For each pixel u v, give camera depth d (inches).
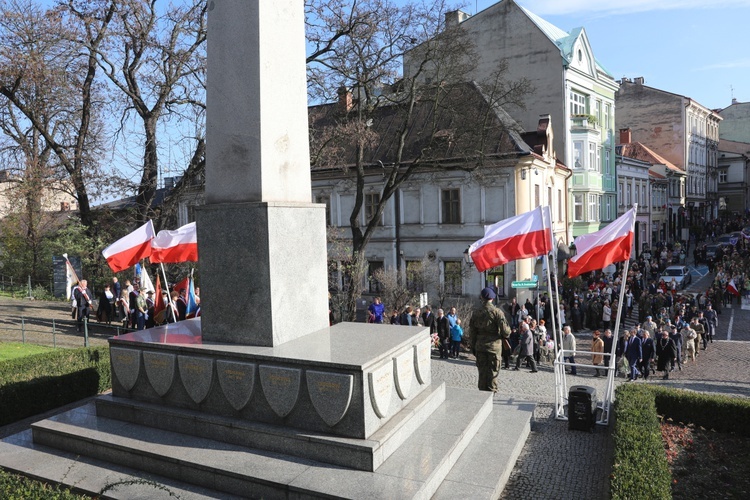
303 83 346.6
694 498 314.8
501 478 287.7
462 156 1036.5
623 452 292.2
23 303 1062.4
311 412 281.7
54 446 317.4
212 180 327.9
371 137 932.0
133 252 543.5
